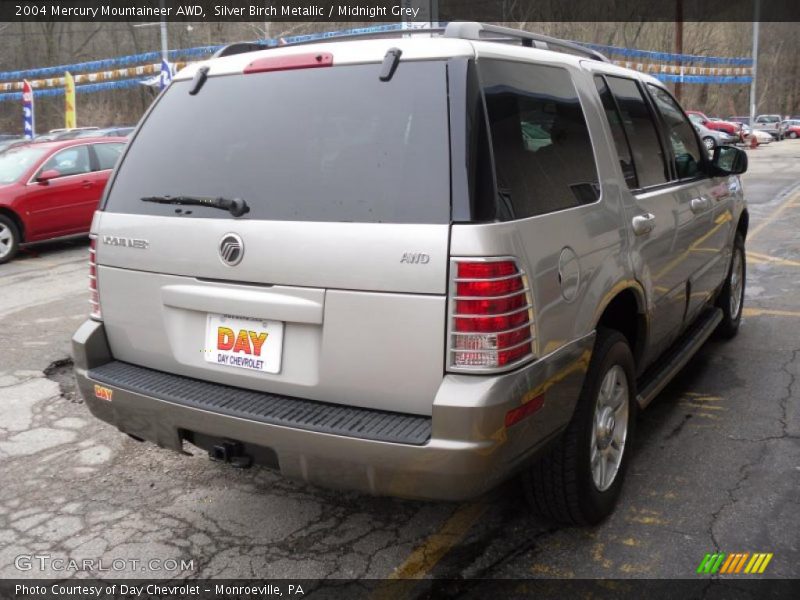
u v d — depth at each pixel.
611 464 3.29
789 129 54.16
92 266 3.18
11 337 6.30
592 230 2.97
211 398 2.79
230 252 2.72
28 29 46.78
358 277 2.50
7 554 3.09
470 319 2.37
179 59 25.20
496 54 2.75
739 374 4.98
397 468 2.44
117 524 3.31
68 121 23.59
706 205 4.51
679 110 4.62
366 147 2.60
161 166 3.04
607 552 3.01
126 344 3.13
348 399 2.61
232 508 3.44
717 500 3.38
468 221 2.39
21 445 4.13
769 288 7.30
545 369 2.59
